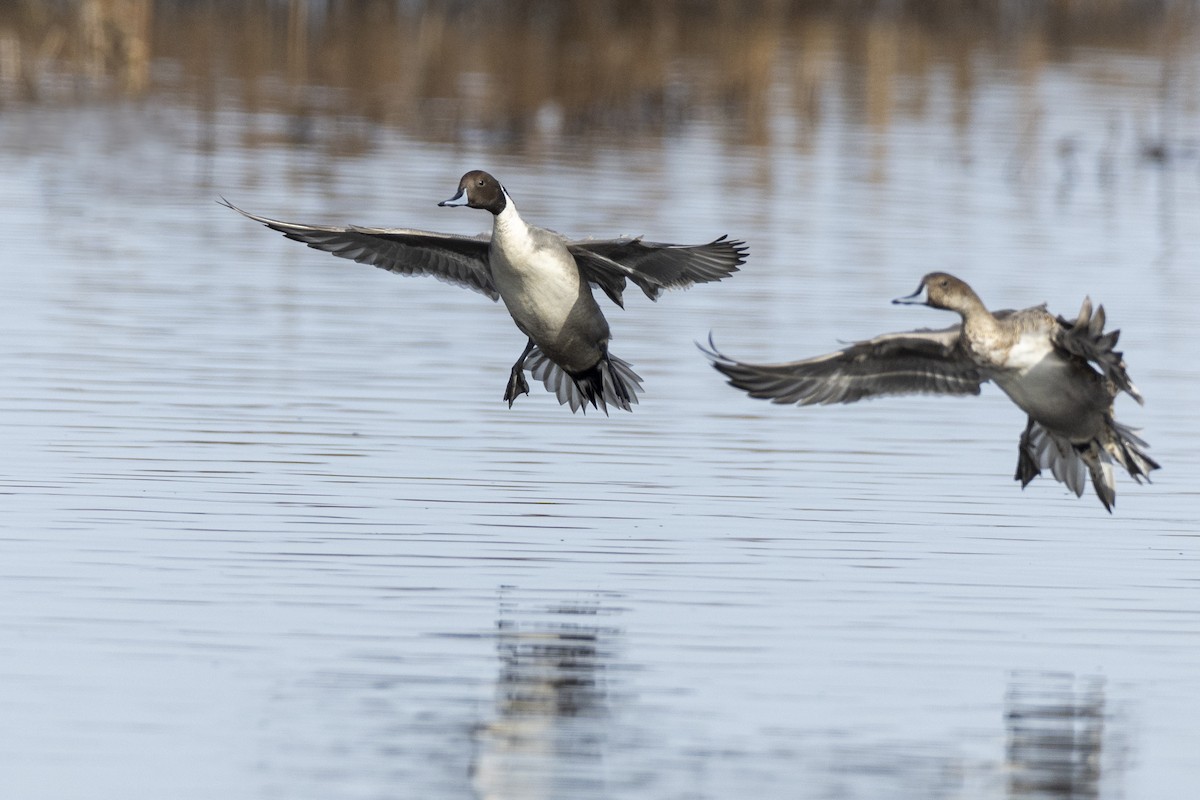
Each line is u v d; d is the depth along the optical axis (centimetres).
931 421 1869
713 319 2208
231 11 4647
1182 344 2139
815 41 4794
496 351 2073
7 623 1209
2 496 1474
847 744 1072
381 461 1628
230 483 1540
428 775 1011
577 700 1123
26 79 3516
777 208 2880
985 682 1175
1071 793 1020
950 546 1451
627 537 1445
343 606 1269
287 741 1049
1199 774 1047
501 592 1308
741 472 1644
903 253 2595
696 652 1207
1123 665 1209
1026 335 1099
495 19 4853
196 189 2889
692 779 1016
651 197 2903
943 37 5044
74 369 1886
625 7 4953
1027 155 3397
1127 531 1509
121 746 1036
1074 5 5569
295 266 2470
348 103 3694
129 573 1314
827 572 1377
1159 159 3506
